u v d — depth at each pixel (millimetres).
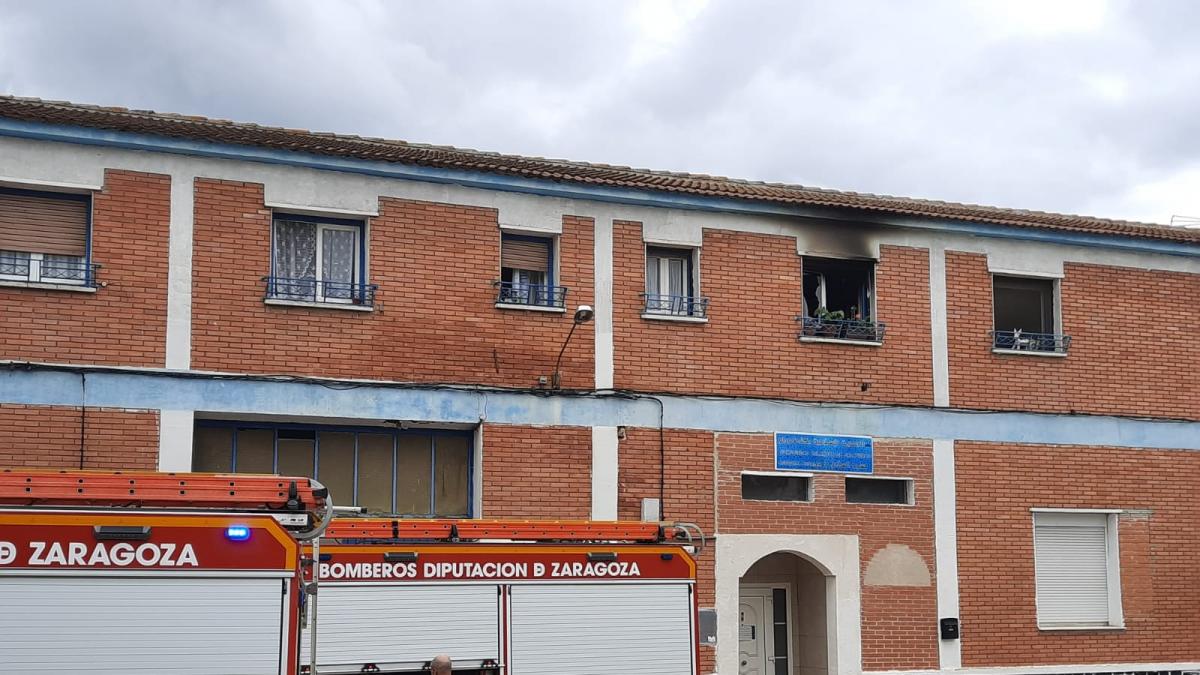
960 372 21797
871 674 20484
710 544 19812
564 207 19797
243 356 17797
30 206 17297
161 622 12195
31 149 17156
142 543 12234
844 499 20750
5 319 16812
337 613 14680
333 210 18500
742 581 21203
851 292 21719
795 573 21422
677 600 16016
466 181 19172
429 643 14938
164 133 17625
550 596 15461
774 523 20266
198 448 17859
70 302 17125
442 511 18984
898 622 20766
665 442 19812
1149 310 23234
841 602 20484
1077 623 22016
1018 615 21500
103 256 17328
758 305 20688
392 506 18750
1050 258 22703
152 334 17406
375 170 18703
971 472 21609
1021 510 21797
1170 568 22625
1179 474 22953
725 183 21312
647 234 20188
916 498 21172
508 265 19578
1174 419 23047
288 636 12508
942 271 21969
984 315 22125
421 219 18984
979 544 21469
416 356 18672
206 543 12406
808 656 21016
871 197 22109
